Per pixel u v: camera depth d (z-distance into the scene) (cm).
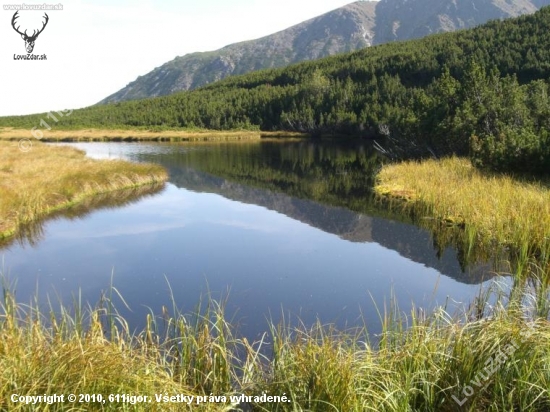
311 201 2034
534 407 443
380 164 3309
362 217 1681
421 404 458
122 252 1270
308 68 10662
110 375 430
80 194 1994
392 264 1153
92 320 574
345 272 1097
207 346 561
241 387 513
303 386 468
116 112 9144
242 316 834
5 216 1484
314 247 1324
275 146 5300
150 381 445
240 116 8506
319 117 7256
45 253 1259
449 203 1555
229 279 1049
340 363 471
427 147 2891
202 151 4634
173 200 2081
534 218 1149
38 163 2377
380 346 558
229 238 1436
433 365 483
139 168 2592
